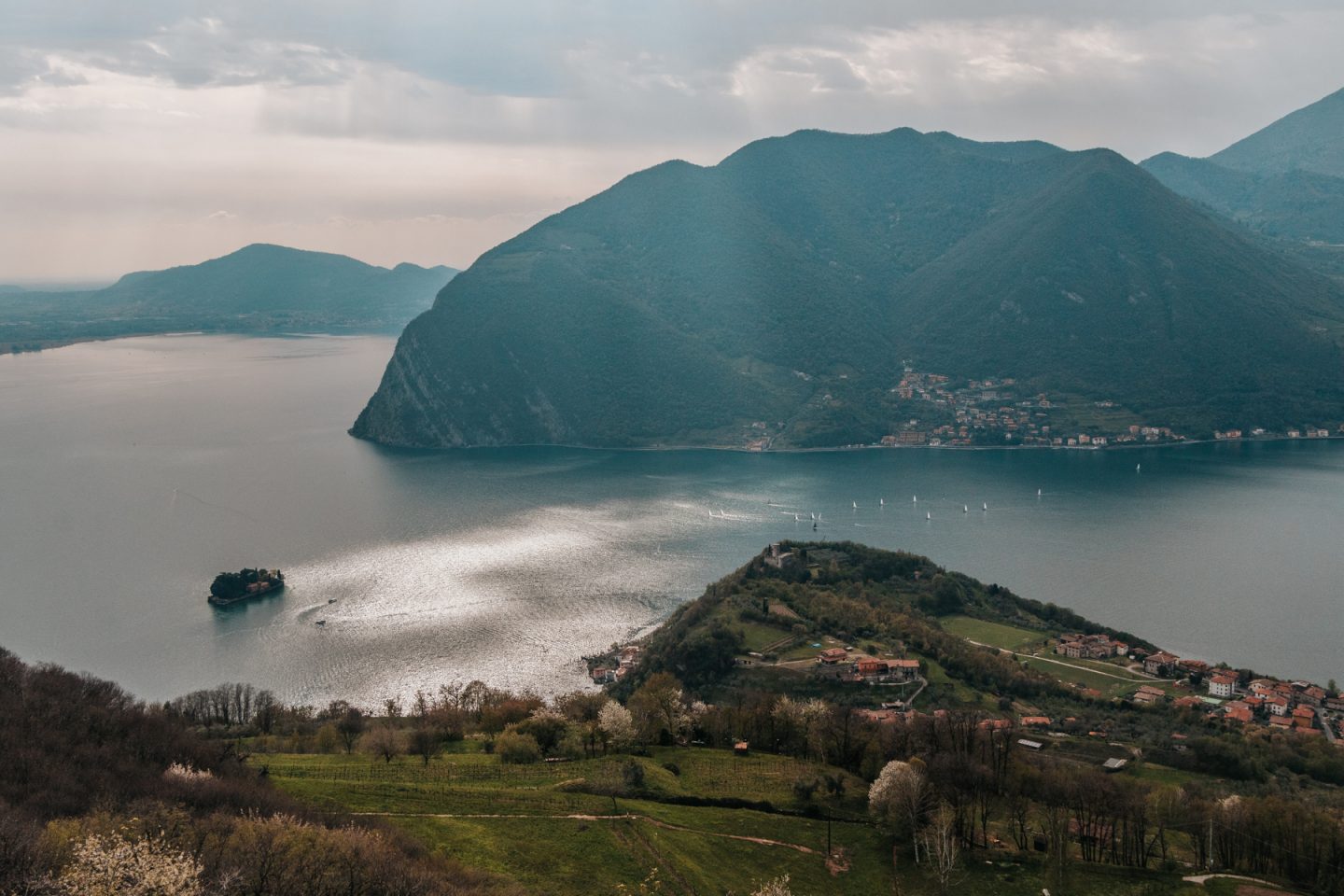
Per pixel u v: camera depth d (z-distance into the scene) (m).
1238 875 124.00
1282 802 133.38
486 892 100.62
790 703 169.62
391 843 106.00
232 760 136.62
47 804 97.94
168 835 89.69
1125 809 132.38
